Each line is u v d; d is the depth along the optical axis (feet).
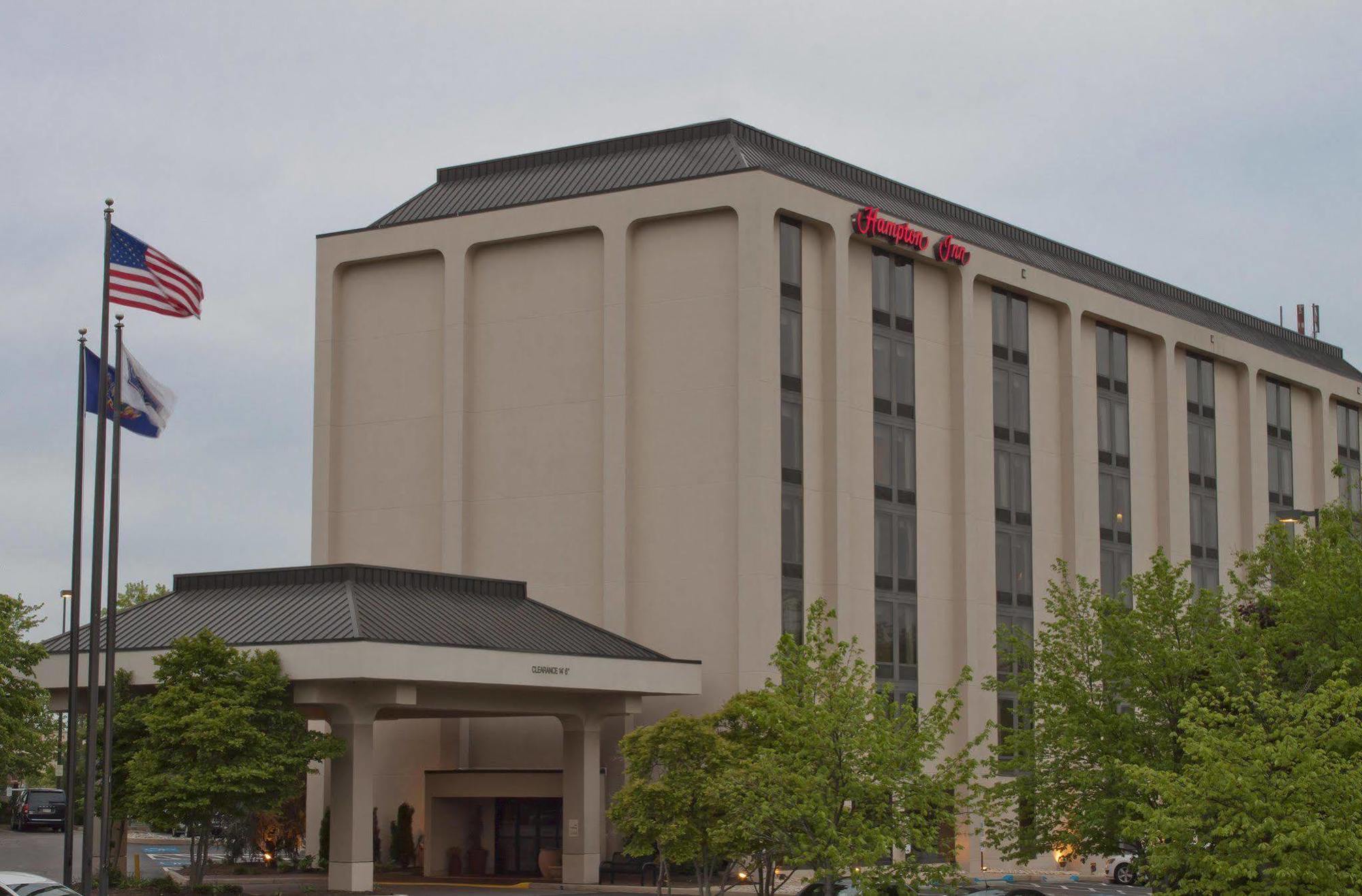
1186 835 99.40
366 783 169.58
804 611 205.05
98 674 150.82
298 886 175.11
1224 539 287.48
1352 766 98.32
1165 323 274.57
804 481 207.41
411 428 226.99
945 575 228.02
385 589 185.68
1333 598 128.98
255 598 184.85
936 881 121.90
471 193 232.12
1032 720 144.46
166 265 139.64
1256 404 301.22
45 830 265.13
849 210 215.92
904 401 224.94
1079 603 167.22
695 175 210.18
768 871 143.02
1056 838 137.28
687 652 203.82
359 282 233.96
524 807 211.61
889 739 121.19
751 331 203.21
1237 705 106.63
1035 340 249.34
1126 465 264.72
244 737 157.89
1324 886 95.35
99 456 137.08
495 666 174.91
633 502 209.97
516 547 217.36
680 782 142.61
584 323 216.54
